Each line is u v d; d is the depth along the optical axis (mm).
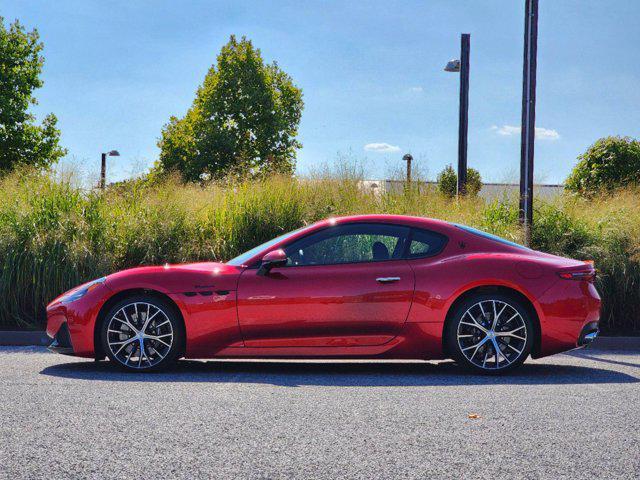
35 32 32750
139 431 4016
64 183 11320
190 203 11531
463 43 17172
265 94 37469
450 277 6176
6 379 5738
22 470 3299
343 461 3467
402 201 12164
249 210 11328
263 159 37156
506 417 4402
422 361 7113
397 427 4137
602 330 9766
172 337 6207
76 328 6328
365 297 6152
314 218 11445
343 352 6188
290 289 6156
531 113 11477
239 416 4402
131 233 10711
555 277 6227
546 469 3352
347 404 4785
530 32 11609
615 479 3213
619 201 11820
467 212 12078
